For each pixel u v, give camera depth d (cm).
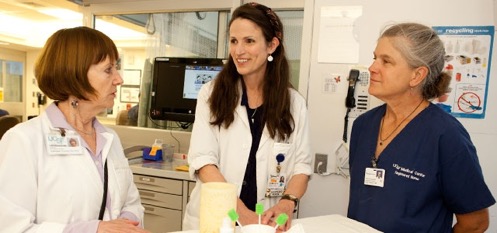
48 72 101
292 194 133
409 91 122
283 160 144
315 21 231
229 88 146
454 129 116
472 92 203
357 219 129
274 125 142
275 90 144
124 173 125
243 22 131
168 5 285
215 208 86
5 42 601
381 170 125
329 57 228
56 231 91
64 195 101
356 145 143
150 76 300
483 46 200
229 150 144
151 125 300
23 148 95
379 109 140
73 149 106
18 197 92
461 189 114
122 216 120
